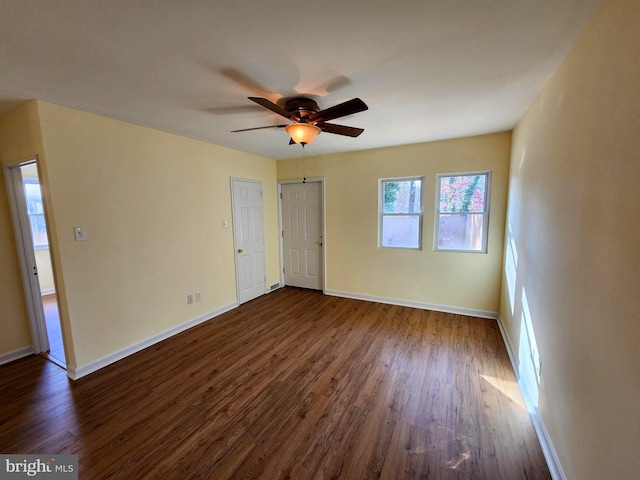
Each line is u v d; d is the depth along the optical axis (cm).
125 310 278
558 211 162
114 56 156
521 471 154
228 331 334
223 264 392
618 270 101
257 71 175
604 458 106
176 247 327
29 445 174
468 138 346
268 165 472
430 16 127
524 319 229
